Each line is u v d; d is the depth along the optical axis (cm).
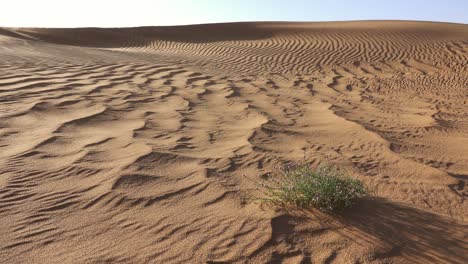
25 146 473
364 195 360
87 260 266
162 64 1421
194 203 352
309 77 1552
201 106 789
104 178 392
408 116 867
